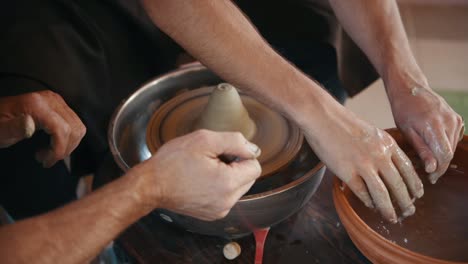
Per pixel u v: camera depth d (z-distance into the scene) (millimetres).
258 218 869
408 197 874
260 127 1089
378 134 870
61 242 660
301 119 880
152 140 1071
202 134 782
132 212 719
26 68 1160
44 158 959
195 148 763
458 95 2230
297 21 1439
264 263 924
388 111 2203
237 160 815
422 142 947
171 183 747
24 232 654
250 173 779
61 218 678
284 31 1477
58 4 1244
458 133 947
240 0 1456
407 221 937
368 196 864
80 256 670
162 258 947
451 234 915
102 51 1306
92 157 1422
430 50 2490
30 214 1422
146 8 890
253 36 909
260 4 1445
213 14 876
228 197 758
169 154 765
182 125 1097
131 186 719
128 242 977
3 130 894
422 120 951
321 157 891
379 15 1103
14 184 1343
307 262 926
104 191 715
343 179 868
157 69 1495
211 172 747
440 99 984
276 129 1080
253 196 830
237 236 960
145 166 750
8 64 1154
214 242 974
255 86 898
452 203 968
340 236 974
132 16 1335
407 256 759
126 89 1414
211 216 804
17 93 1157
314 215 1016
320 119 872
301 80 901
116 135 1051
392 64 1047
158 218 1021
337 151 862
